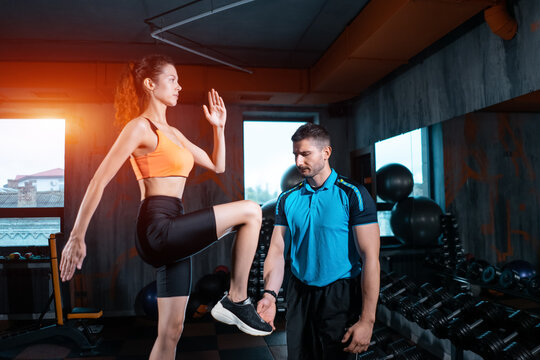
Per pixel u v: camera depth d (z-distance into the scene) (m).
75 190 5.02
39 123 5.15
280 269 1.64
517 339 2.15
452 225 3.33
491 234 2.88
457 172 3.27
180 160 1.39
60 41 4.02
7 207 5.06
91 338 3.81
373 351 2.63
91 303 4.98
